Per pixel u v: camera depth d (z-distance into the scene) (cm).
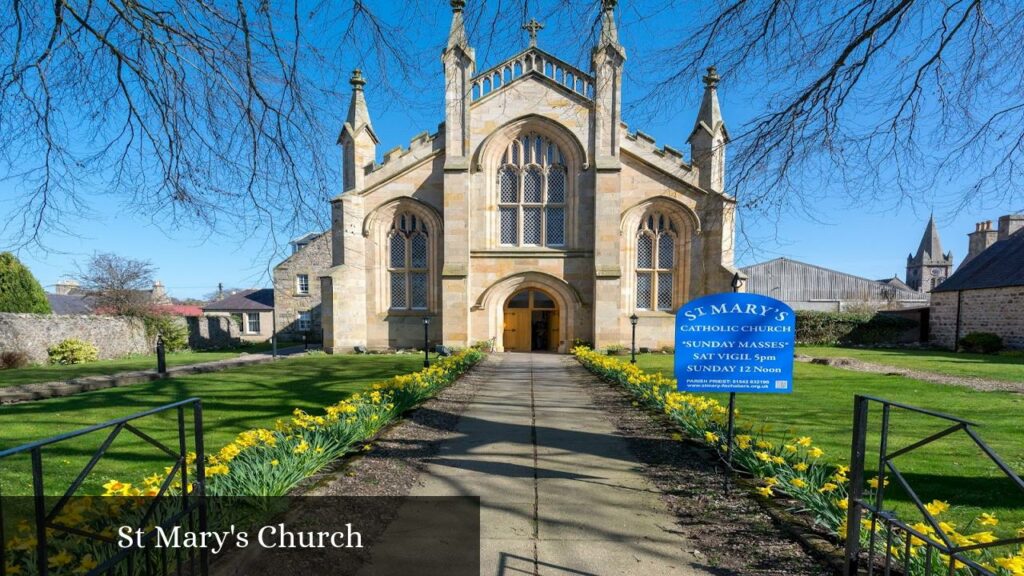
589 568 291
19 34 425
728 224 1830
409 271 1980
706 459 493
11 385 1103
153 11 424
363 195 1953
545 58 1897
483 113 1905
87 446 567
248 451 397
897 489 411
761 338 385
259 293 3938
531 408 768
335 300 1894
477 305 1895
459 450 528
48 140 467
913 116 493
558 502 388
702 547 314
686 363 390
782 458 415
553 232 1950
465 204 1859
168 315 2692
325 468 445
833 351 2119
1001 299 2075
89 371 1501
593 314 1855
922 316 2584
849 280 4044
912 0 408
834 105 489
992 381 1088
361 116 1967
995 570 246
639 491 411
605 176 1819
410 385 772
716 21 471
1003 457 508
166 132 480
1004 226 3198
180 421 243
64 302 3409
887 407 242
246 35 434
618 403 811
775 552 304
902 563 270
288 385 1045
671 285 1925
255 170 493
